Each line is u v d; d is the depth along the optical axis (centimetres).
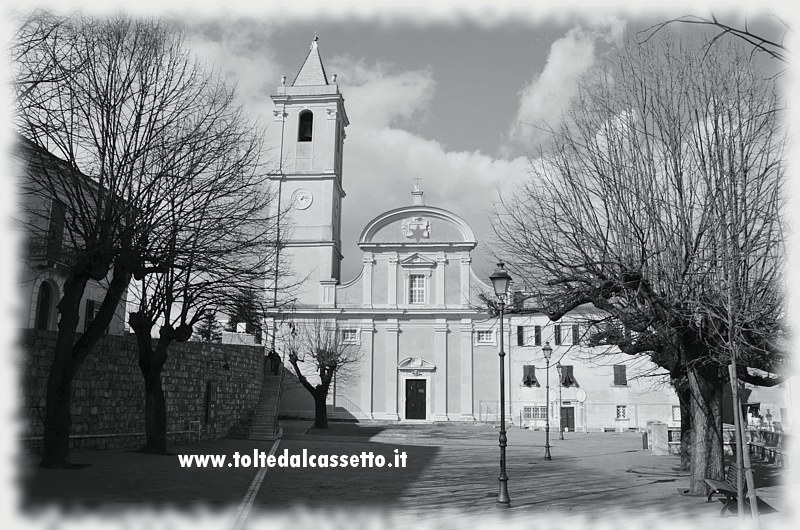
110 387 2256
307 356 5147
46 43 1455
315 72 5788
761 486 1677
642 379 4906
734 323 1134
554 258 1524
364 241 5512
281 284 4784
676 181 1359
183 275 2384
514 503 1432
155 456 2100
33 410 1812
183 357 2766
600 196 1479
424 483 1784
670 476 1980
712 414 1520
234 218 1931
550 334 5106
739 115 1264
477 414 5188
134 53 1741
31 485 1391
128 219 1664
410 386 5306
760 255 1279
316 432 3988
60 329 1652
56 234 2283
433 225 5516
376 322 5394
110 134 1669
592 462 2462
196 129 1831
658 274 1376
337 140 5816
